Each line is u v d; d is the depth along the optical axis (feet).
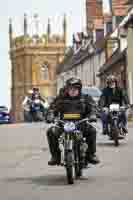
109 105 70.13
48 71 415.85
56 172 47.78
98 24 212.43
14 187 40.29
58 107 42.39
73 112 42.01
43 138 84.94
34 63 415.85
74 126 41.09
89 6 232.53
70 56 301.43
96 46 204.74
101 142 74.74
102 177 43.98
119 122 70.54
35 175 46.29
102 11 228.22
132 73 154.30
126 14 172.45
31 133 96.02
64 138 40.81
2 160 58.08
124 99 70.64
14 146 73.10
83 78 238.68
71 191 37.93
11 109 434.71
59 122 42.09
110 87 70.69
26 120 143.13
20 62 424.46
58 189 38.88
